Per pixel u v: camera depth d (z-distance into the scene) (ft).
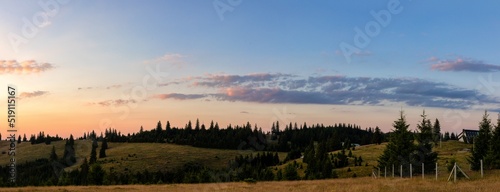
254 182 158.20
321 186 111.96
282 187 115.96
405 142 247.29
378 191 87.71
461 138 435.12
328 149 546.67
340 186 107.86
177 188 130.41
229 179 363.76
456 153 344.08
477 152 223.92
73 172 415.03
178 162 597.11
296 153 540.93
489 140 220.43
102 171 342.03
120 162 587.68
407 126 251.19
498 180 108.68
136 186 149.89
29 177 474.49
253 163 522.47
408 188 90.63
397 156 247.09
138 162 587.68
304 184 132.77
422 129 249.75
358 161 374.02
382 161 268.00
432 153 244.63
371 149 456.45
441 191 83.30
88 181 335.47
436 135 385.70
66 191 123.65
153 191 118.73
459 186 92.27
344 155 386.32
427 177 142.72
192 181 344.90
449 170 220.43
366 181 136.67
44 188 135.33
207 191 113.39
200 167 569.23
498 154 209.97
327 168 335.06
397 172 244.22
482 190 82.58
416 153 244.01
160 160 605.73
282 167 444.96
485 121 228.63
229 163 526.98
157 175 435.53
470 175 133.49
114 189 132.05
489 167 213.66
